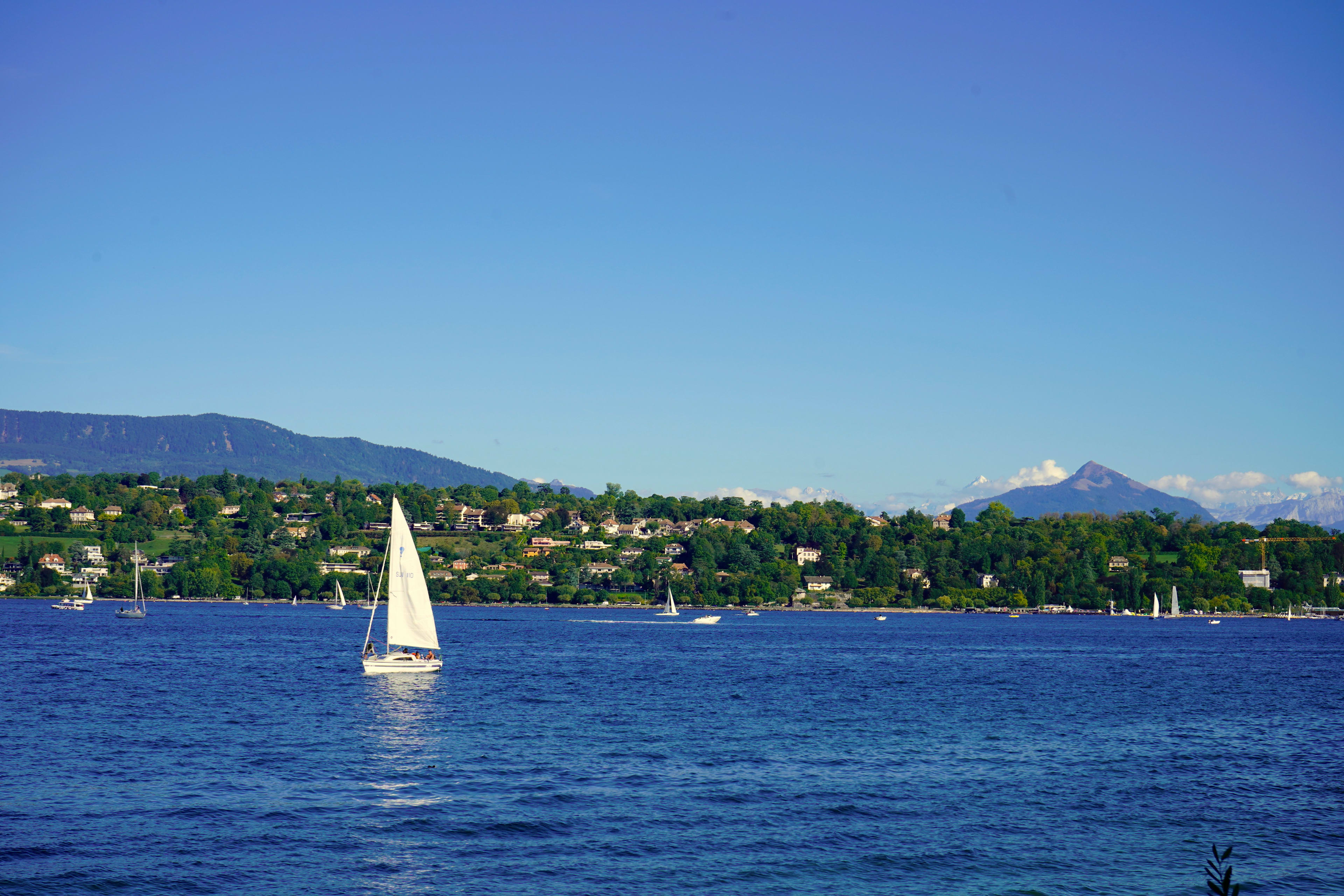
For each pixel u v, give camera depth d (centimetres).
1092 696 10362
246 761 6378
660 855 4647
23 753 6550
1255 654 17250
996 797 5706
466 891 4203
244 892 4166
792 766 6412
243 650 15050
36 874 4306
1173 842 4938
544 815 5209
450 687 10419
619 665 13500
